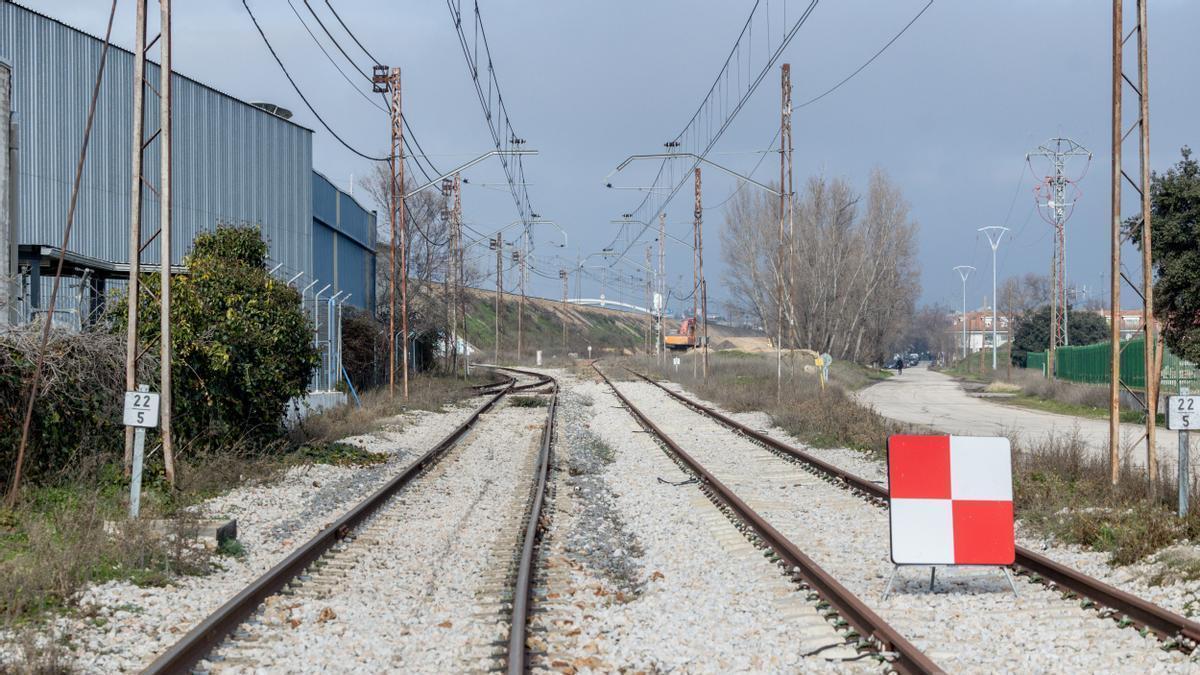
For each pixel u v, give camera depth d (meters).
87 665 7.27
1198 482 14.27
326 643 7.89
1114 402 15.07
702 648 7.91
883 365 110.38
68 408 14.99
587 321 182.50
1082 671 7.11
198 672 7.13
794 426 28.42
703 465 20.88
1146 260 14.89
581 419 34.03
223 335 18.36
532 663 7.38
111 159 29.77
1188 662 7.11
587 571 10.96
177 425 17.31
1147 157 15.12
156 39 15.18
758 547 11.99
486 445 25.34
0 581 9.23
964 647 7.73
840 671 7.24
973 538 9.61
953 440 9.71
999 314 191.12
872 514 14.50
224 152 34.72
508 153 34.19
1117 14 15.30
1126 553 10.76
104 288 24.00
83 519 11.60
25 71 26.72
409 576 10.67
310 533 12.92
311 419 25.61
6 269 18.41
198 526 11.54
